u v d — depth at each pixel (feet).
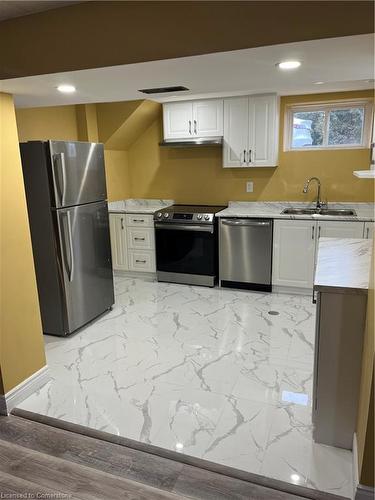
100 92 7.79
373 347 4.91
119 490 5.84
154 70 6.09
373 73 6.41
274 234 13.56
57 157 9.96
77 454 6.59
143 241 15.79
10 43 6.39
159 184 17.13
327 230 12.87
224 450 6.60
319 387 6.48
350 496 5.68
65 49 6.04
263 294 14.08
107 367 9.37
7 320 7.74
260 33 4.98
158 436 6.97
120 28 5.64
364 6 4.53
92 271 11.76
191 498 5.68
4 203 7.58
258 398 8.02
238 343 10.41
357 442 6.04
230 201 16.02
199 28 5.24
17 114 11.95
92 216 11.59
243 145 14.39
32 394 8.32
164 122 15.34
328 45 4.98
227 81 7.00
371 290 5.52
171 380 8.74
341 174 14.29
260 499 5.64
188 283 15.35
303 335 10.80
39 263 10.68
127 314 12.58
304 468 6.21
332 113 14.28
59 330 11.00
